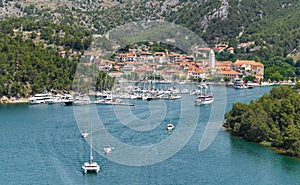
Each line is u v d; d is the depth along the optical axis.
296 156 156.00
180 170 141.50
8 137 181.50
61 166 145.12
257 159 152.75
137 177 135.12
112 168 142.00
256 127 174.50
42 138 178.75
